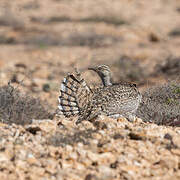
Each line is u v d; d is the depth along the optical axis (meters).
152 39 113.56
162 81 47.50
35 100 38.72
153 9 170.25
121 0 190.25
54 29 123.81
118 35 115.06
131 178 21.64
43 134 27.38
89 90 31.95
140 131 27.17
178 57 74.19
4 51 99.88
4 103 36.16
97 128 28.78
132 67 74.12
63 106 30.84
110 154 24.00
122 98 31.23
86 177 21.47
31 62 86.81
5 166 22.67
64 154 24.02
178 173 22.84
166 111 33.91
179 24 139.50
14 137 26.97
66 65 82.94
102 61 81.69
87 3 182.00
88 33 114.62
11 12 148.38
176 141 25.84
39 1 181.38
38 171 22.25
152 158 24.09
